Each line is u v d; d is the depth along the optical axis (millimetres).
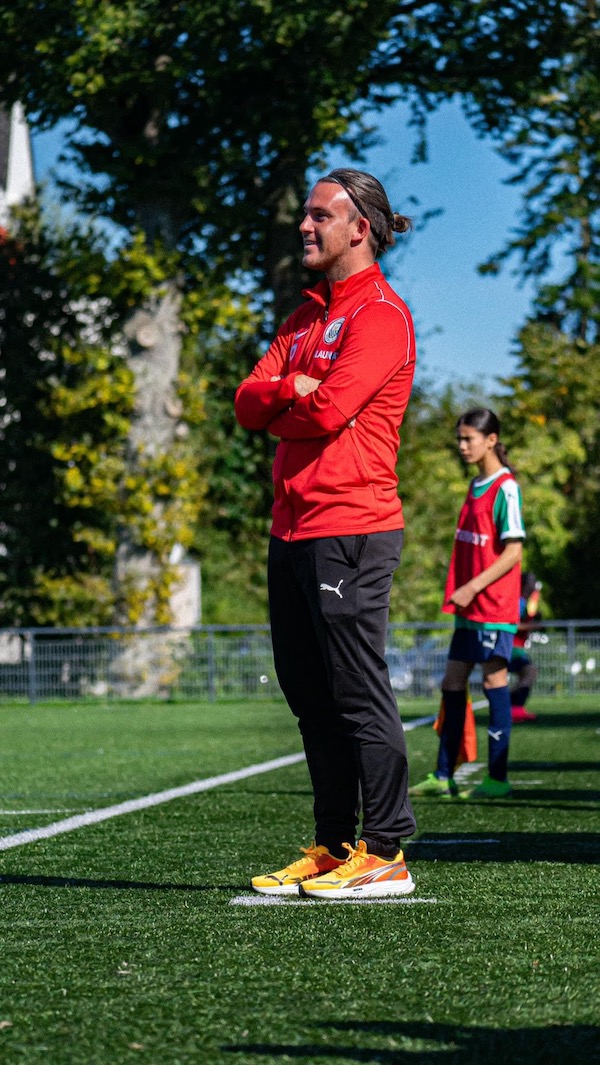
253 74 41719
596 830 11492
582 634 42594
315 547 8133
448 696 14703
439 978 5793
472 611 14523
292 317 8875
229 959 6223
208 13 37938
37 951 6469
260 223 43219
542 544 57062
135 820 12500
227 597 51656
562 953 6289
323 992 5566
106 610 43312
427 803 13945
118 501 42062
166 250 42125
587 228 46281
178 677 41250
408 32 42156
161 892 8430
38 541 44375
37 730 28500
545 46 42938
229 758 20547
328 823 8539
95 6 38562
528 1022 5098
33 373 44344
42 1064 4625
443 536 52500
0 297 44500
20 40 39781
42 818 12727
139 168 41344
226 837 11250
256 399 8258
